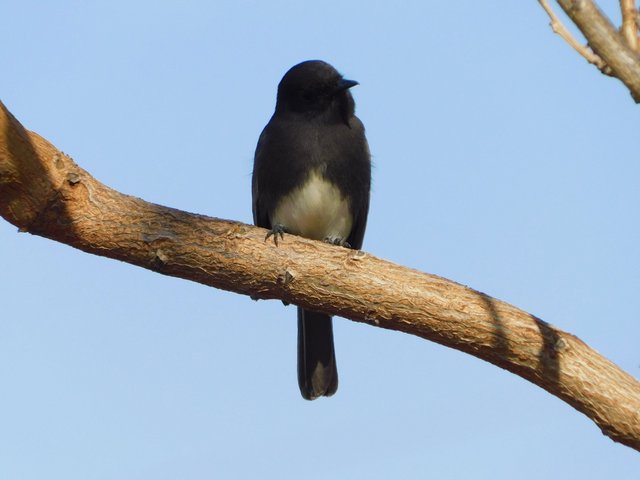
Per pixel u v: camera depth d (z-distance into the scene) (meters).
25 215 9.81
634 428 9.23
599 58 6.12
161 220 10.09
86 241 10.02
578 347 9.54
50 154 9.74
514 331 9.62
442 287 9.96
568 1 5.86
